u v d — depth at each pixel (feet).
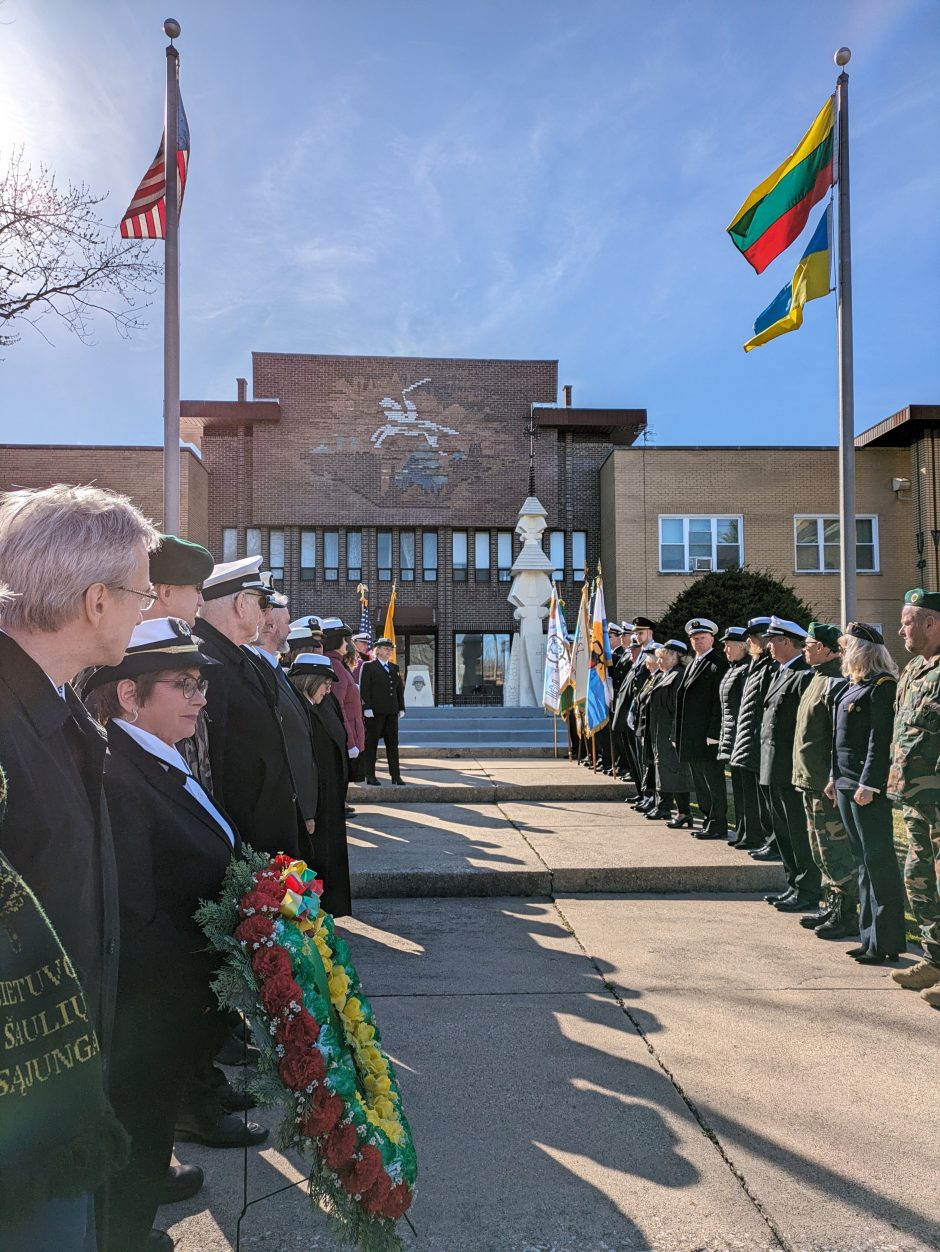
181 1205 9.21
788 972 16.79
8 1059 3.84
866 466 87.04
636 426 99.66
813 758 19.49
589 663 43.34
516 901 22.63
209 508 96.02
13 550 5.22
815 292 34.04
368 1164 6.62
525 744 57.11
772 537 88.17
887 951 17.19
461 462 98.68
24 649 5.15
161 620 8.24
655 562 88.07
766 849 24.89
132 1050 7.03
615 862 24.17
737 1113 11.07
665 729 31.60
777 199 35.45
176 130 30.78
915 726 15.69
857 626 18.38
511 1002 15.16
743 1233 8.57
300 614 96.94
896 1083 11.93
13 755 4.71
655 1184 9.43
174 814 7.54
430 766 48.08
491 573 98.89
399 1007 14.92
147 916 7.16
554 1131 10.61
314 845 17.29
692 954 17.95
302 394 97.50
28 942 4.00
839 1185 9.41
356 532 98.48
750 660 28.14
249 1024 7.02
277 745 12.89
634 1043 13.32
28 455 82.33
